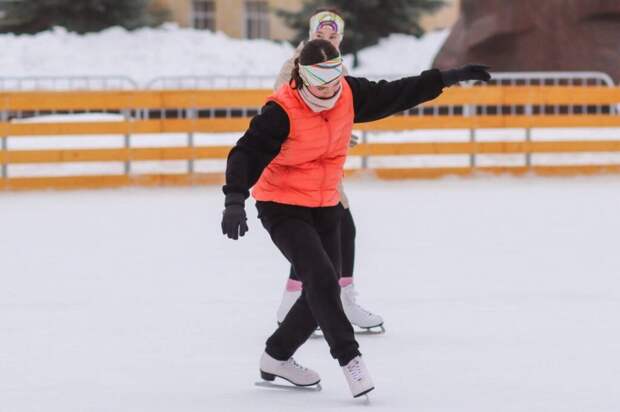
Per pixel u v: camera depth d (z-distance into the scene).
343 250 12.97
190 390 10.59
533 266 17.91
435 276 17.02
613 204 26.70
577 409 9.78
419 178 33.00
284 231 10.06
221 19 64.56
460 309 14.47
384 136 35.41
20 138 35.38
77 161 31.20
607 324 13.48
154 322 13.80
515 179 32.81
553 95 33.84
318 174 10.09
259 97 31.94
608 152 33.81
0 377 11.14
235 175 9.50
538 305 14.70
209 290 16.02
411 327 13.41
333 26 12.41
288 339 10.48
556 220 23.81
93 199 28.70
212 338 12.91
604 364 11.48
